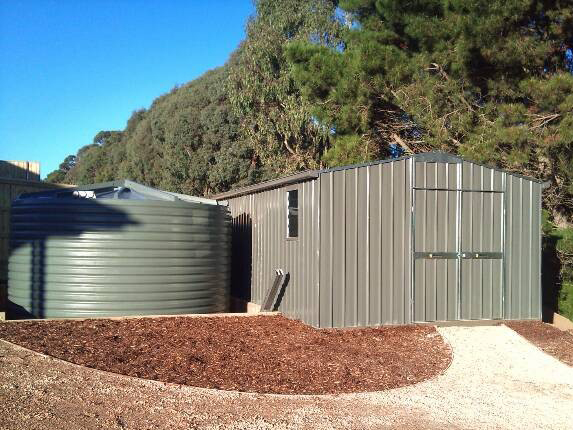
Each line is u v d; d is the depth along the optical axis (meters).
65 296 10.75
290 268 11.70
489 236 11.82
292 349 8.85
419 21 15.90
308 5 26.19
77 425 5.21
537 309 12.20
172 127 34.38
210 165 33.69
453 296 11.46
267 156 28.78
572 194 15.32
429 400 6.97
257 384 7.01
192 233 11.53
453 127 16.12
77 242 10.74
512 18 14.30
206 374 7.21
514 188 12.09
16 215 11.52
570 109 13.64
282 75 26.19
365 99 17.11
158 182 37.91
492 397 7.29
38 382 6.23
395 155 20.06
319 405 6.43
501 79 15.29
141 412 5.71
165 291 11.16
